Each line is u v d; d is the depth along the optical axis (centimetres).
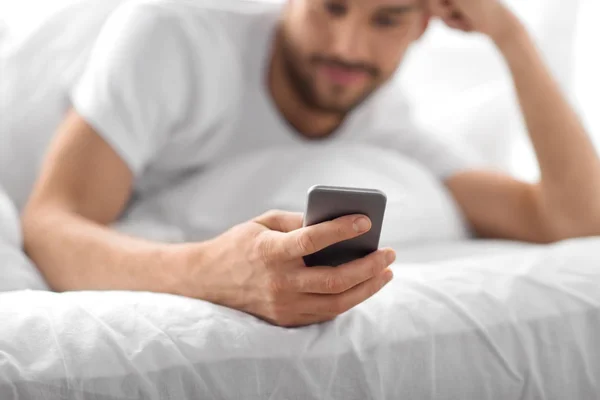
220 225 106
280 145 123
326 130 127
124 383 58
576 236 117
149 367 59
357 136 131
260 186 108
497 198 127
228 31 118
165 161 118
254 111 121
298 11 112
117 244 83
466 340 68
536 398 69
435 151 135
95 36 125
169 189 117
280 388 62
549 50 177
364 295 66
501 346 69
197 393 60
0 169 115
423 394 66
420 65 175
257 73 120
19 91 118
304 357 63
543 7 178
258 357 62
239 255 67
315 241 61
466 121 161
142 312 63
